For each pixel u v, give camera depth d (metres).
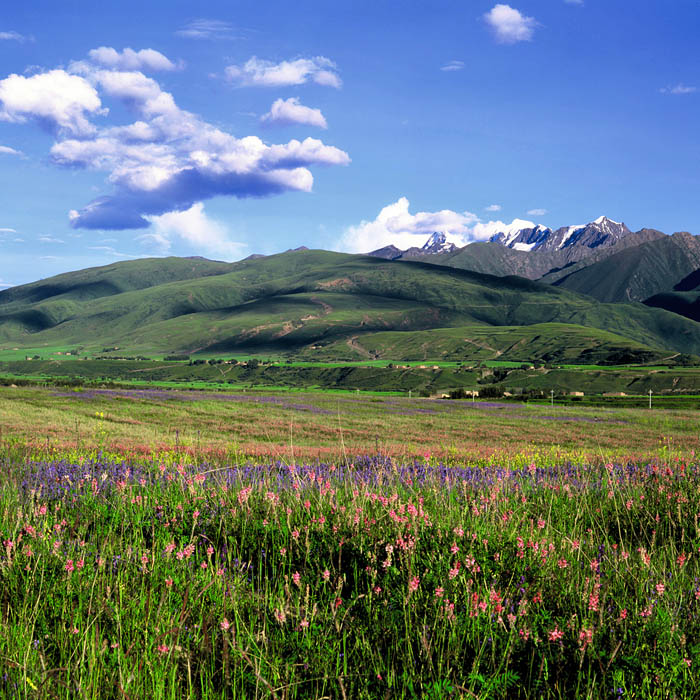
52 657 3.32
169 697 2.97
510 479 9.42
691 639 3.46
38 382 91.75
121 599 3.84
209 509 6.52
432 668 3.14
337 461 14.73
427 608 3.82
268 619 3.80
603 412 62.81
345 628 3.66
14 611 3.79
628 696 2.96
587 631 3.28
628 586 4.44
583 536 6.18
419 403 71.75
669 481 8.05
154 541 5.39
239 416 46.88
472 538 4.89
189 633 3.49
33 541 4.88
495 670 3.19
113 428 33.38
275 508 5.94
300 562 5.05
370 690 3.10
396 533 5.03
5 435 24.00
